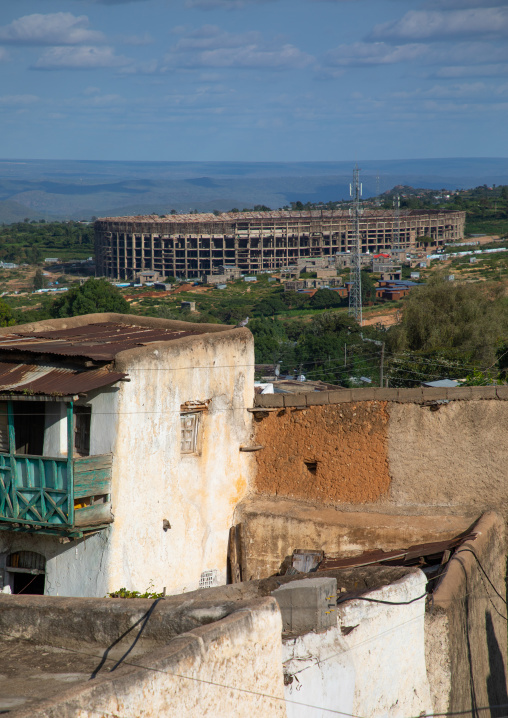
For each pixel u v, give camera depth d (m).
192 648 9.48
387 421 22.67
